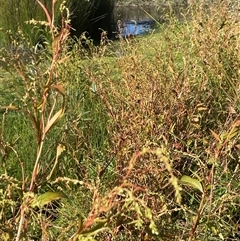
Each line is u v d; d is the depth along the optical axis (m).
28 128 3.08
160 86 2.72
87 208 2.23
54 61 1.59
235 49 3.26
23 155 2.95
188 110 2.61
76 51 3.68
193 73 2.89
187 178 1.78
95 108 3.12
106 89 3.12
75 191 2.56
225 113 2.86
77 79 3.35
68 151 2.42
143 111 2.50
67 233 2.02
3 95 3.50
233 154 2.49
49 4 7.95
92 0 9.01
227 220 2.30
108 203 1.38
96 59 3.62
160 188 2.04
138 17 10.82
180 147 2.36
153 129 2.36
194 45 3.33
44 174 1.71
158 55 3.13
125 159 2.20
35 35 7.25
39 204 1.46
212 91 2.92
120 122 2.54
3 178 1.59
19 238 1.55
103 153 2.82
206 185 1.86
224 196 2.00
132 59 3.09
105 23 9.62
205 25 3.51
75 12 8.70
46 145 2.84
